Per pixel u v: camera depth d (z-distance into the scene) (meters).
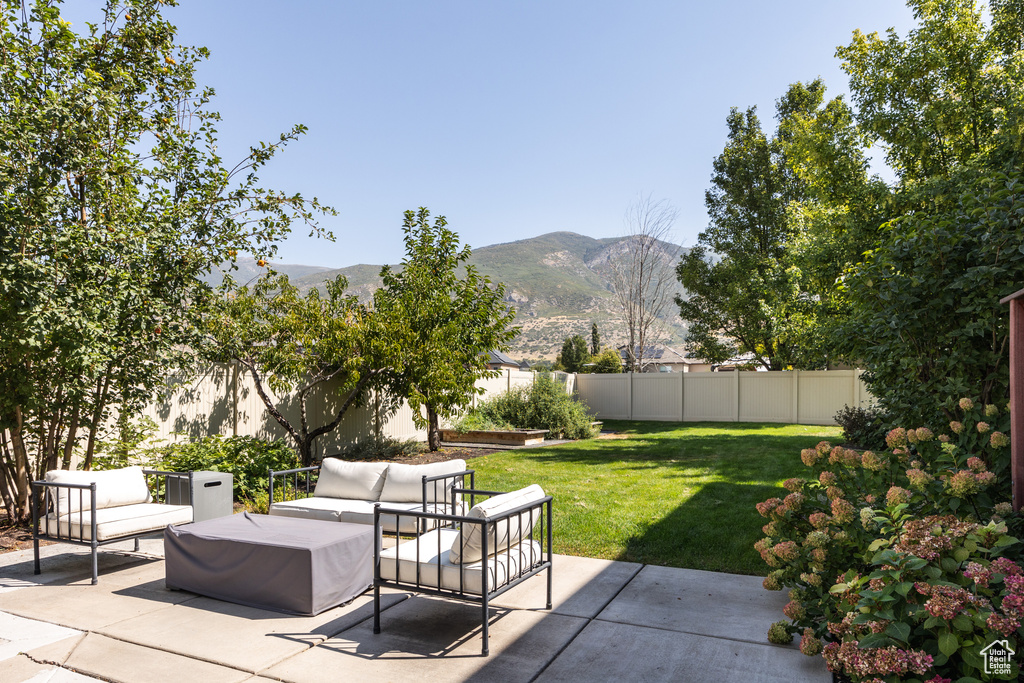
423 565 3.71
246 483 7.93
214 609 4.18
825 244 14.93
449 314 12.35
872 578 2.61
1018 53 13.07
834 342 6.79
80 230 5.52
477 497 7.72
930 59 13.90
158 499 6.08
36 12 5.73
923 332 5.42
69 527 4.88
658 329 28.12
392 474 6.07
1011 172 8.23
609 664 3.25
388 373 11.55
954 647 2.26
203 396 9.12
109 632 3.76
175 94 7.48
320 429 10.18
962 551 2.55
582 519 6.55
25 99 5.52
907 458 3.93
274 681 3.09
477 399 16.61
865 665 2.35
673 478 9.11
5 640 3.63
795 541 4.00
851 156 15.76
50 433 6.42
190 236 6.93
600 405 23.94
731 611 4.04
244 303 8.88
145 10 6.88
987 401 5.12
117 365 6.41
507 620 3.93
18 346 5.53
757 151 26.80
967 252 5.16
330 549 4.21
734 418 21.59
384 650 3.48
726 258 27.17
